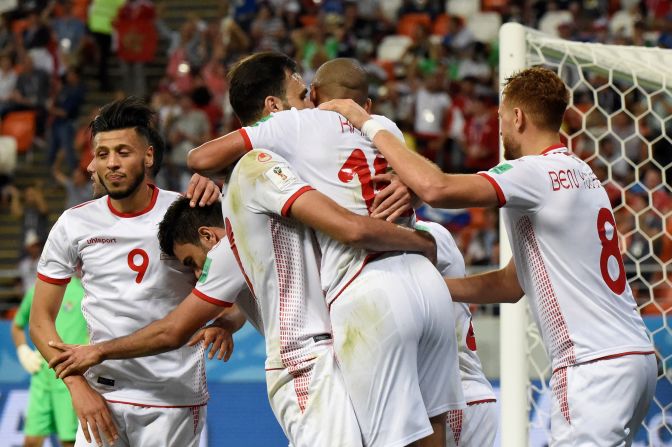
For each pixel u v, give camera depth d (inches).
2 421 1084.5
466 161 1592.0
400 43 1870.1
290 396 431.8
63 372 486.3
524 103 473.4
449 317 433.1
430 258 439.5
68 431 927.7
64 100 1744.6
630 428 466.9
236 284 467.8
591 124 1397.6
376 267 421.4
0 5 2001.7
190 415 546.0
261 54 475.2
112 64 1989.4
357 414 419.2
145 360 527.2
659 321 919.7
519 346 614.9
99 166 514.0
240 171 437.1
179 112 1663.4
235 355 1064.2
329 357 427.5
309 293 435.8
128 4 1909.4
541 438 748.0
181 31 1921.8
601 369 453.1
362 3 1932.8
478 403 519.5
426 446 435.8
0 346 1112.2
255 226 434.9
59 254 535.8
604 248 464.8
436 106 1610.5
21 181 1781.5
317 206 416.2
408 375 416.2
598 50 669.9
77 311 913.5
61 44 1870.1
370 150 443.8
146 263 527.8
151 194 541.3
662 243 1192.2
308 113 447.8
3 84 1820.9
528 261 469.1
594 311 456.8
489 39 1855.3
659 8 1807.3
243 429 1044.5
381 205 430.3
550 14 1850.4
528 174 451.2
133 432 535.8
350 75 476.7
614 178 1369.3
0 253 1701.5
